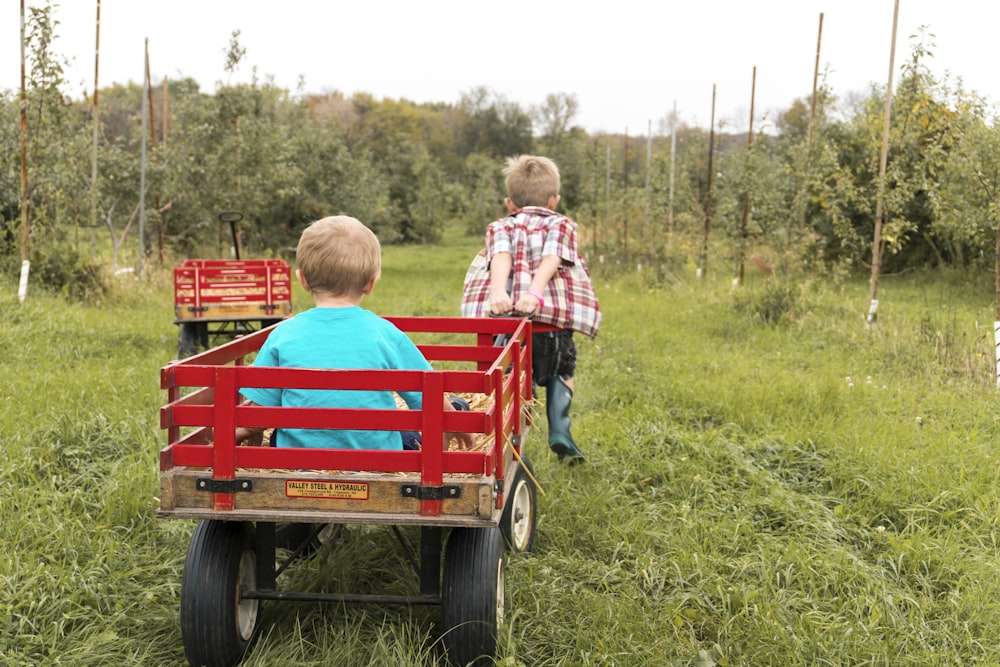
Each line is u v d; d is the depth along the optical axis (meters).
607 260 22.91
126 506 4.63
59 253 13.85
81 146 16.06
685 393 7.45
